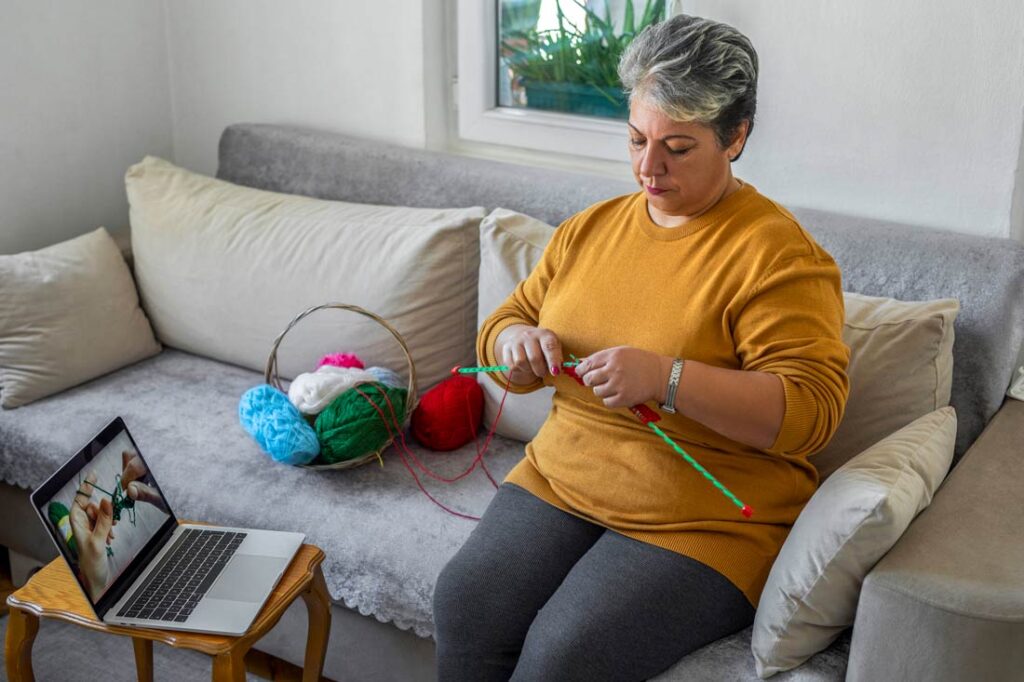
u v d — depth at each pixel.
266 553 1.61
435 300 2.06
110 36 2.64
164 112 2.82
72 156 2.62
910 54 1.83
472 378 2.03
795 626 1.34
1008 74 1.75
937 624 1.21
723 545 1.43
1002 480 1.49
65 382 2.18
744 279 1.41
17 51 2.45
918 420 1.57
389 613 1.70
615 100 2.25
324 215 2.23
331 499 1.82
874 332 1.65
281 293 2.19
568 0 2.23
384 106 2.49
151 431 2.04
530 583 1.48
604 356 1.39
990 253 1.72
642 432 1.49
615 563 1.44
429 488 1.85
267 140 2.49
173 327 2.34
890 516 1.26
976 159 1.82
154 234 2.35
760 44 1.96
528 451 1.66
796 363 1.36
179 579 1.56
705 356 1.43
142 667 1.74
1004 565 1.27
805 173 1.99
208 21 2.68
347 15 2.46
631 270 1.51
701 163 1.42
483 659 1.46
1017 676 1.20
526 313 1.68
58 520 1.45
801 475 1.52
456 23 2.39
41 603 1.53
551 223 2.09
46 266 2.20
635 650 1.38
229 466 1.93
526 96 2.37
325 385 1.90
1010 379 1.79
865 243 1.81
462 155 2.45
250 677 1.98
